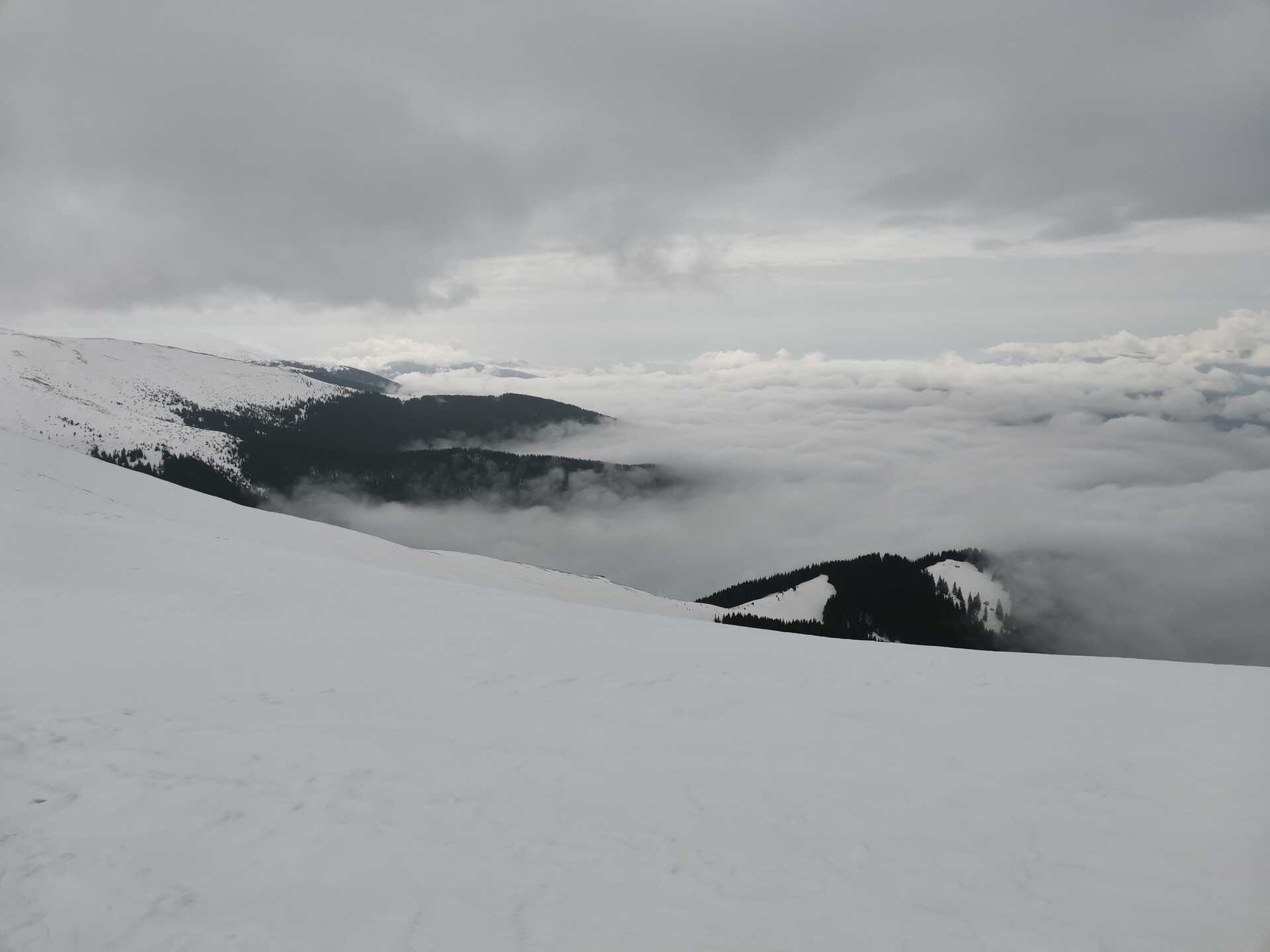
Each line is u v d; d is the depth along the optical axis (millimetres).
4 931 5551
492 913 6031
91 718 9953
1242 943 6000
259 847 6844
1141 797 8688
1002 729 11242
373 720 10609
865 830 7738
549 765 9188
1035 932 6090
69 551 23656
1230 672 15375
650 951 5656
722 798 8445
